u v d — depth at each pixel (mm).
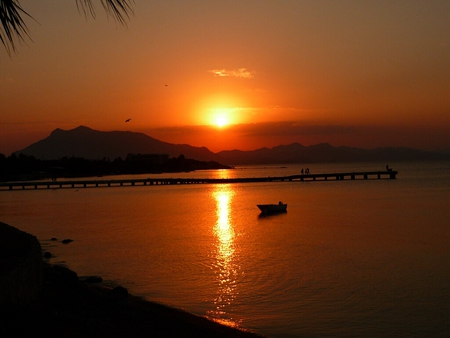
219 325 18062
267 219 55750
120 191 116062
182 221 54594
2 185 119562
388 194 91312
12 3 5844
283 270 28109
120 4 5547
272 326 18875
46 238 41938
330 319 19688
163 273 27609
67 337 10641
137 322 15305
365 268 28562
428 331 18453
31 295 14141
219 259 31531
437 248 35000
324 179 153250
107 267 29391
